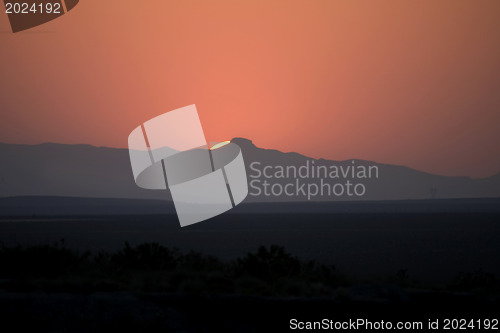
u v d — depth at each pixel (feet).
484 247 172.45
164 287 48.96
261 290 49.42
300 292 49.73
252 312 43.75
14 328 38.68
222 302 44.19
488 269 114.01
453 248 168.25
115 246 162.30
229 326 42.19
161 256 63.87
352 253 147.74
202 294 44.93
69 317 40.11
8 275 55.21
